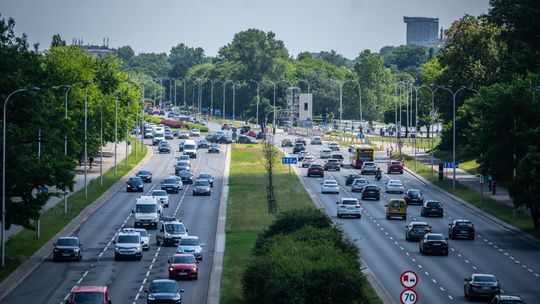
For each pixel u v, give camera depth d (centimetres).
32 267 16512
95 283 15012
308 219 16125
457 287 14800
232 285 14638
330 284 11781
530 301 13700
